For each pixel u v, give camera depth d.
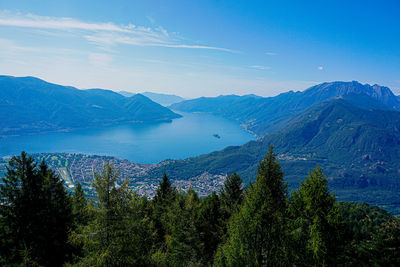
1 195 23.20
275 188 18.56
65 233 25.39
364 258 22.09
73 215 27.69
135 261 17.30
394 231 22.45
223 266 20.23
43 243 23.78
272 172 18.64
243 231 18.47
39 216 24.39
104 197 16.80
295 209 18.44
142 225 18.78
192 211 33.00
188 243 29.17
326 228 16.16
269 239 17.67
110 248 16.06
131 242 17.23
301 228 17.89
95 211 16.59
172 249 29.89
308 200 17.34
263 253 17.88
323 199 16.92
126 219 17.38
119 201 17.45
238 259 18.23
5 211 23.12
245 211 18.97
